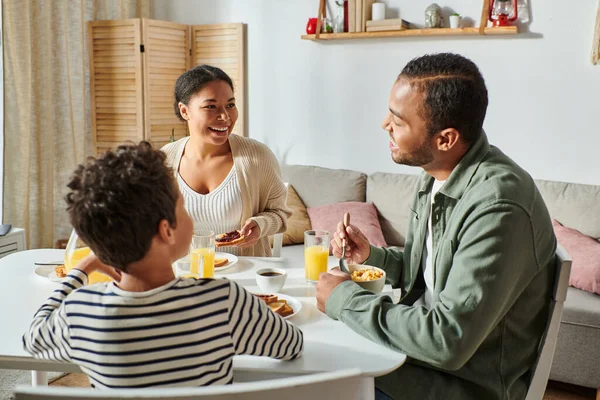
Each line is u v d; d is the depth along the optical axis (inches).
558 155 127.2
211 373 39.5
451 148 53.4
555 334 52.0
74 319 39.4
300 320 54.9
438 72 51.5
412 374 53.8
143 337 38.0
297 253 127.3
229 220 83.4
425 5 135.0
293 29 150.6
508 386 52.1
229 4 157.5
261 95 157.4
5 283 63.7
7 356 47.1
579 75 123.0
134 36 148.2
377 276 59.9
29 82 136.4
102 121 154.9
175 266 69.5
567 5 121.9
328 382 34.6
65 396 32.2
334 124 149.3
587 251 105.0
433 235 56.8
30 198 143.7
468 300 46.9
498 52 129.7
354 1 138.6
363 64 143.6
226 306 40.3
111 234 37.8
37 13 138.3
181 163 85.1
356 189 139.6
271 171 85.9
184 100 80.9
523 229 48.5
